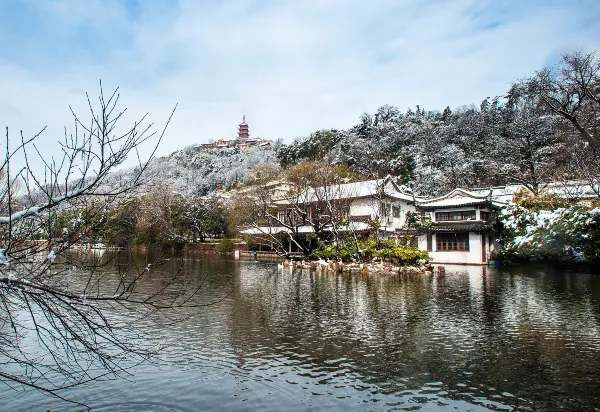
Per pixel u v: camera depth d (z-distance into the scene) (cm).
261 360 1030
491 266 3962
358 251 3519
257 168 5747
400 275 2980
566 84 3281
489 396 823
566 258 3328
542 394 830
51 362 1002
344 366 989
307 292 2111
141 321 1412
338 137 9750
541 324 1381
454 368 973
